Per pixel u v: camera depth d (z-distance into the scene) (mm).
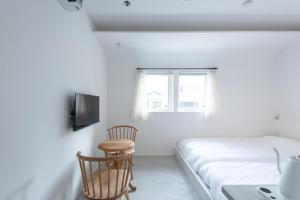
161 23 2928
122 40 3172
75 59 2109
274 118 3959
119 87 3918
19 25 1147
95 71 2982
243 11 2574
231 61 3963
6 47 1042
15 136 1116
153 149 3949
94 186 1767
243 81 3984
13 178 1103
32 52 1283
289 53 3541
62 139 1762
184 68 3902
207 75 3889
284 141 3053
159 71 3924
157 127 3941
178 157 3504
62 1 1672
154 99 4027
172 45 3453
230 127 3986
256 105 4008
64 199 1819
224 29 3145
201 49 3672
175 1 2312
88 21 2619
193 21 2867
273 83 3992
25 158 1210
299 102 3301
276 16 2725
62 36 1766
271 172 1738
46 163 1473
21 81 1169
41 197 1404
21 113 1170
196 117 3955
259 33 2938
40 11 1380
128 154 1683
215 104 3912
